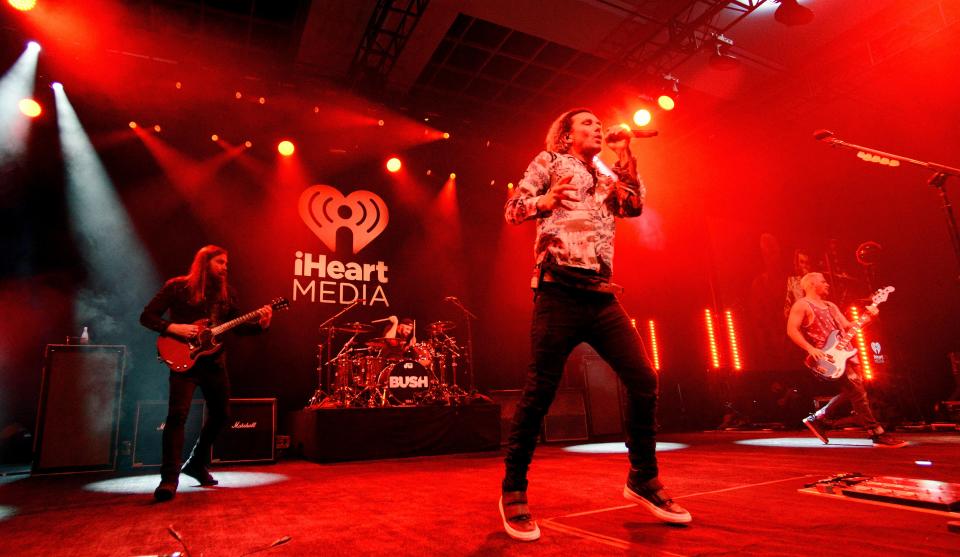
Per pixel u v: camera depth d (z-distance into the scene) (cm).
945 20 641
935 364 820
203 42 699
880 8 646
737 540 153
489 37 709
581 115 209
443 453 539
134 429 487
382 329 734
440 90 805
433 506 232
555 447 601
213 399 326
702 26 664
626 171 197
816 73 742
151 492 316
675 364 899
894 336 831
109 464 455
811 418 474
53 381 450
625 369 183
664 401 866
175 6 639
